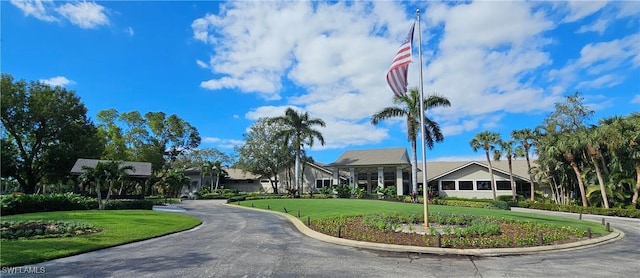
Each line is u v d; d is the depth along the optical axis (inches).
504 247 426.9
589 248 456.8
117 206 1075.3
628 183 1248.8
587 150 1338.6
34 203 915.4
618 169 1295.5
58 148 1727.4
